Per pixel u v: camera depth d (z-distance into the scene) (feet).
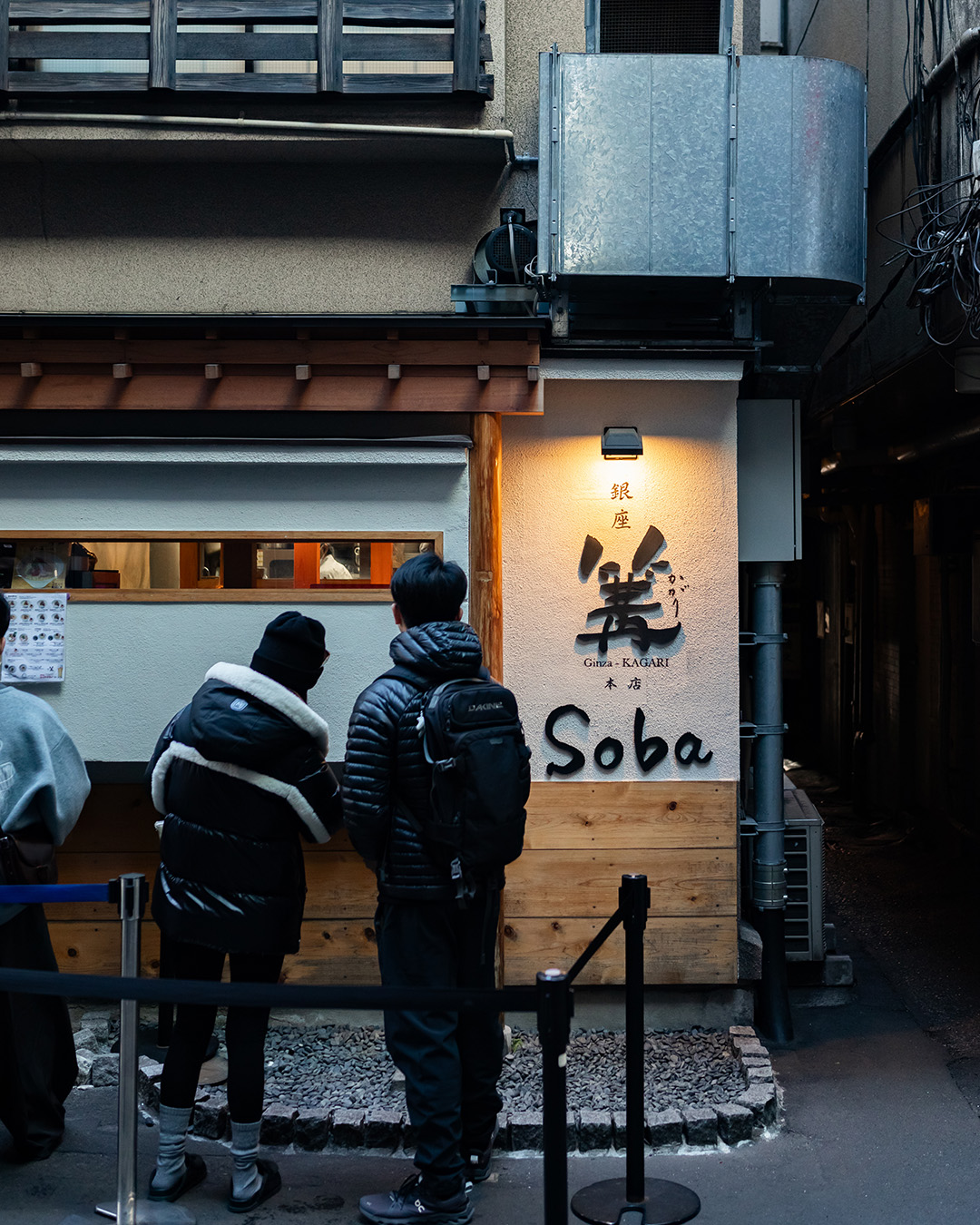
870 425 29.94
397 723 11.53
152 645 15.88
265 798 11.73
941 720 30.71
